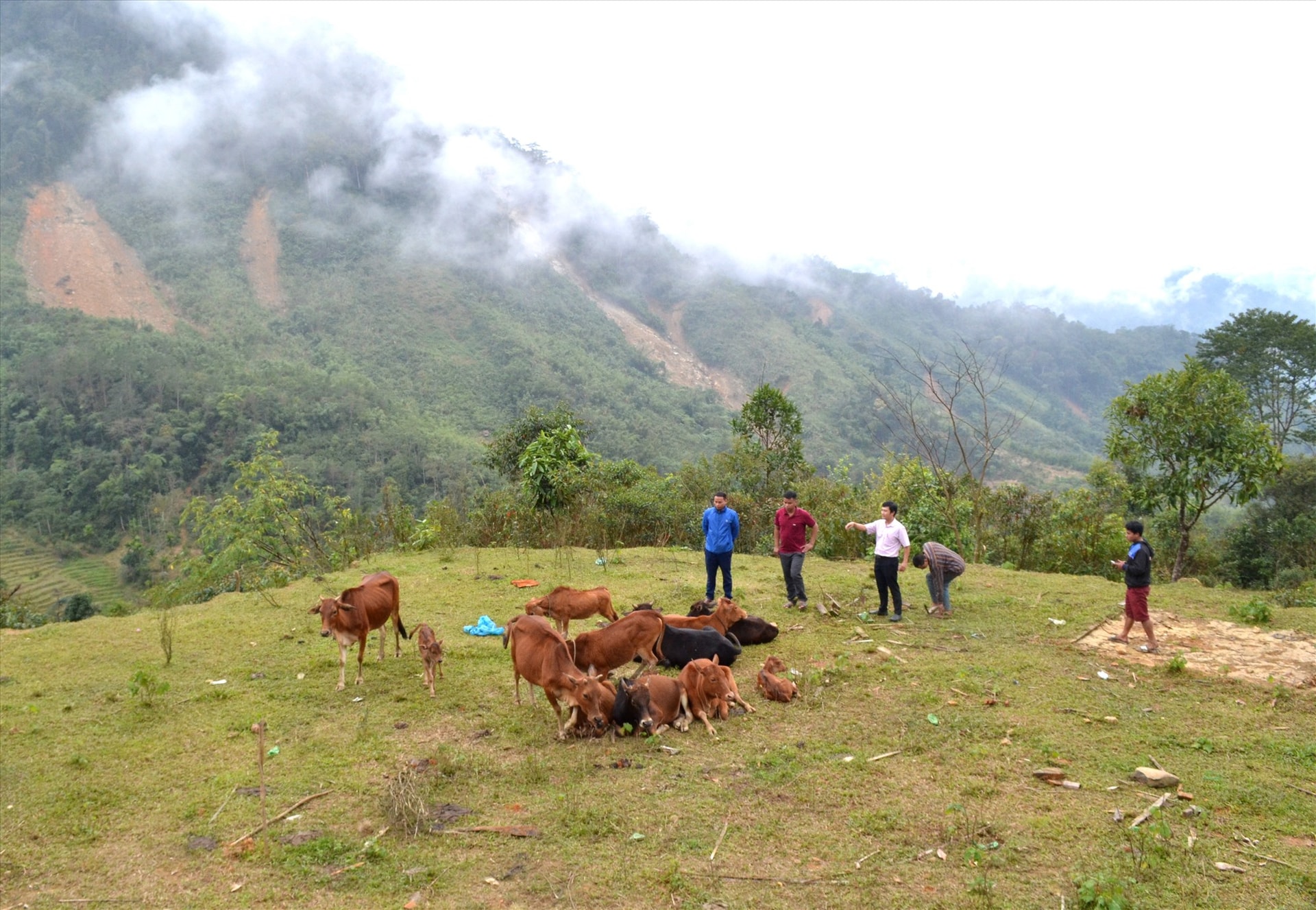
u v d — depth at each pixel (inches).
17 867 191.6
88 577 2030.0
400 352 4854.8
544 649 272.8
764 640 370.9
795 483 800.9
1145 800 217.2
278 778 237.1
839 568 575.8
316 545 703.1
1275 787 224.2
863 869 186.4
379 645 376.8
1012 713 281.4
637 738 266.4
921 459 839.1
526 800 222.5
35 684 328.5
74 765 247.4
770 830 203.9
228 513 600.1
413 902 174.1
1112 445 638.5
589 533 701.9
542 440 697.6
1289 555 940.0
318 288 5625.0
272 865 189.9
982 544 701.9
